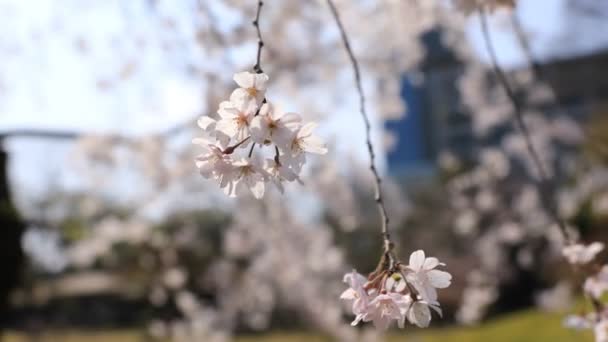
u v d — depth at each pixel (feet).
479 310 24.26
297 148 3.76
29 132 14.96
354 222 20.83
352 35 15.05
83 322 36.24
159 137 16.10
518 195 23.81
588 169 24.84
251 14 13.12
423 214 31.01
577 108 23.06
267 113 3.71
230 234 19.31
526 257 27.63
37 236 22.63
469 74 20.92
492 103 21.56
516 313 30.96
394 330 27.32
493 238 24.84
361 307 3.81
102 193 17.89
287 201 18.58
